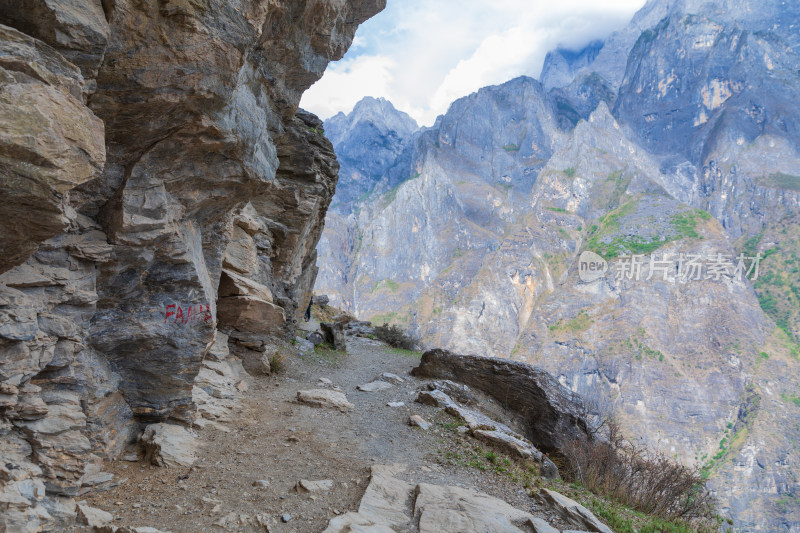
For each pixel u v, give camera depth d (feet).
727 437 431.84
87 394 21.59
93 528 17.66
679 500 33.99
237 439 29.40
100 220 21.80
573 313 573.33
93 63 16.74
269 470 25.54
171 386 26.08
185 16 18.56
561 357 529.04
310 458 27.89
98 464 21.77
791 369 465.47
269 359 48.93
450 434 35.35
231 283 44.93
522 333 595.88
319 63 38.99
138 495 20.90
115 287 22.76
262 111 29.66
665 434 442.09
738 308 515.91
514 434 38.96
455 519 21.09
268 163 30.55
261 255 55.57
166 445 24.85
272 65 34.55
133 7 17.42
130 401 25.20
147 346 24.56
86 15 15.92
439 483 26.27
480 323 609.42
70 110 14.38
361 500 22.57
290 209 58.29
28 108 13.25
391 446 31.50
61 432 19.03
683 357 499.10
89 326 22.20
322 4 34.42
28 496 16.12
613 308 554.46
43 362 18.48
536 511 24.68
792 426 415.85
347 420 36.09
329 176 70.95
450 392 48.91
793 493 371.97
